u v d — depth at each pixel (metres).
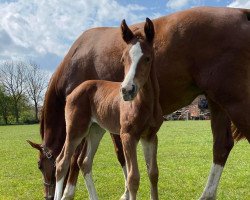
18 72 76.19
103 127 6.53
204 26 5.97
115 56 6.79
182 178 9.70
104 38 7.08
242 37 5.86
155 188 5.55
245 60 5.86
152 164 5.54
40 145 7.68
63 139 7.62
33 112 77.25
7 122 74.06
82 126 6.63
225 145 6.55
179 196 7.82
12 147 20.23
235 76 5.86
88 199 7.89
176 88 6.27
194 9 6.21
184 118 51.88
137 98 5.38
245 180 9.19
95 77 7.14
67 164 6.61
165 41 6.16
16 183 9.88
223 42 5.89
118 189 8.67
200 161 12.59
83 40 7.40
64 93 7.53
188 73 6.14
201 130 27.09
